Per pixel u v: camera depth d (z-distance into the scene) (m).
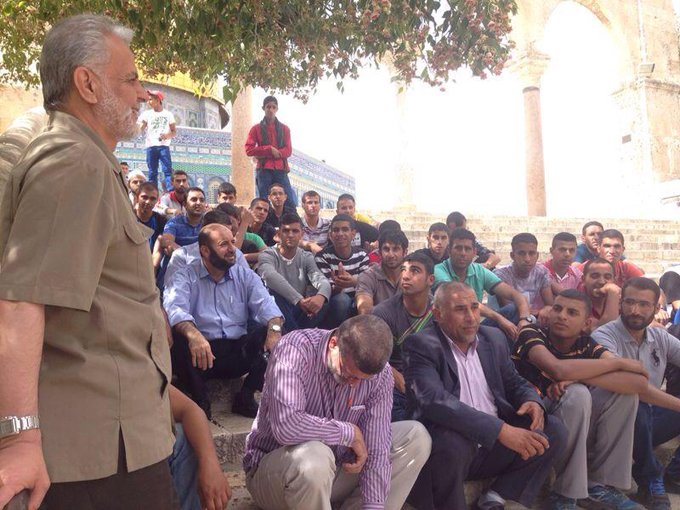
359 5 4.38
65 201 1.70
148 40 3.98
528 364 4.04
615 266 6.47
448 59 4.62
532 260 5.68
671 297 6.11
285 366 2.94
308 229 7.09
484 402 3.61
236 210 5.87
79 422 1.73
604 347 4.03
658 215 17.33
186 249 4.23
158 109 10.76
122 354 1.84
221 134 15.84
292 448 2.87
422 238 10.23
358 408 3.03
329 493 2.83
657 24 18.48
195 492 2.78
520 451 3.27
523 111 15.95
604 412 3.80
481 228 11.76
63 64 1.89
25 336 1.58
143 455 1.84
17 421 1.54
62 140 1.79
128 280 1.89
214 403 4.28
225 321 4.11
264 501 3.04
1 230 1.77
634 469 3.99
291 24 4.38
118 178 1.93
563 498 3.68
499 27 4.47
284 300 4.96
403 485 3.20
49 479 1.62
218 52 4.38
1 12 4.55
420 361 3.55
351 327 2.81
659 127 17.95
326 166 18.75
